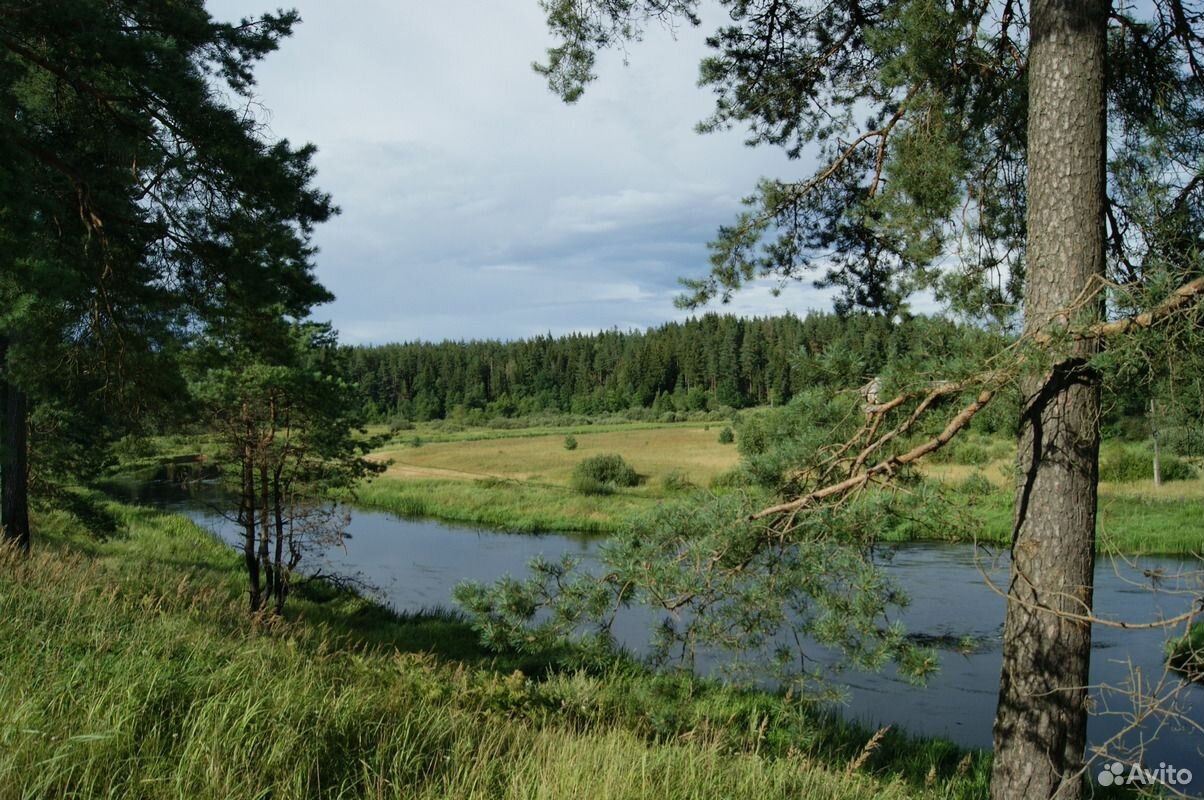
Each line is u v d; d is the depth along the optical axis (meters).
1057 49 4.39
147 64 7.41
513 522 35.84
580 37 6.37
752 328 96.50
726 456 60.88
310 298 9.23
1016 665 4.29
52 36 7.18
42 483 16.92
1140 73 5.20
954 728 10.98
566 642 4.73
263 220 8.54
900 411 4.55
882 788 5.92
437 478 52.56
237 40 8.29
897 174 5.66
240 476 15.78
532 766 4.11
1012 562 4.29
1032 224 4.47
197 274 8.74
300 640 7.47
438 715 4.67
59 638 4.94
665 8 6.35
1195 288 3.48
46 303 7.67
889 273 6.76
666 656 4.86
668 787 4.07
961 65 5.52
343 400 14.86
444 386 132.62
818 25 6.73
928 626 15.75
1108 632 14.92
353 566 24.39
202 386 13.27
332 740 4.00
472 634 14.89
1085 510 4.15
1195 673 3.35
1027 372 3.92
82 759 3.27
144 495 39.00
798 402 4.91
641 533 4.86
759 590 4.56
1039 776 4.16
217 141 7.91
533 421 111.69
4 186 6.34
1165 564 20.38
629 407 116.06
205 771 3.34
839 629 4.33
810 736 5.32
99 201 7.72
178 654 5.04
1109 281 3.73
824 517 4.46
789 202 6.89
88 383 9.28
